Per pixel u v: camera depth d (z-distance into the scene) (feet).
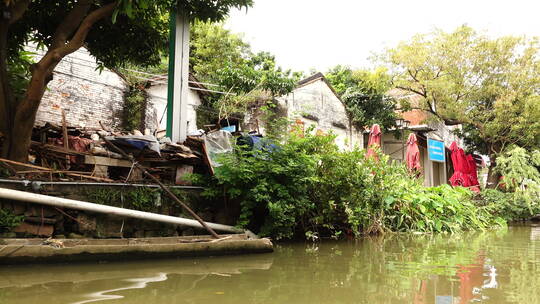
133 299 9.68
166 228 19.39
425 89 64.28
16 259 12.71
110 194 17.90
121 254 14.42
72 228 16.61
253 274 13.17
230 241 16.98
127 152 20.99
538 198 51.83
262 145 23.85
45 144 19.34
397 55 62.34
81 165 19.98
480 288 11.27
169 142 23.11
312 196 25.48
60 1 22.93
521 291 10.91
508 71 62.08
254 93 46.50
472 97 64.18
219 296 10.17
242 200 22.94
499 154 62.64
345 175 25.80
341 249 20.30
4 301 9.32
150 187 19.30
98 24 24.02
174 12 25.43
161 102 46.39
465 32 63.21
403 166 31.65
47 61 17.78
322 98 54.03
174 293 10.38
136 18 23.16
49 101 36.58
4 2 18.01
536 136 64.23
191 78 47.88
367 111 61.82
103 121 40.83
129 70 44.78
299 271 13.88
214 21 24.41
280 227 22.93
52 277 12.00
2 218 14.76
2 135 17.87
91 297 9.81
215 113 48.80
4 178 15.89
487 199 51.72
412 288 11.28
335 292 10.78
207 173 22.77
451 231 32.14
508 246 22.17
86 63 39.75
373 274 13.43
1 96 18.15
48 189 16.14
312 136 25.89
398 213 30.14
